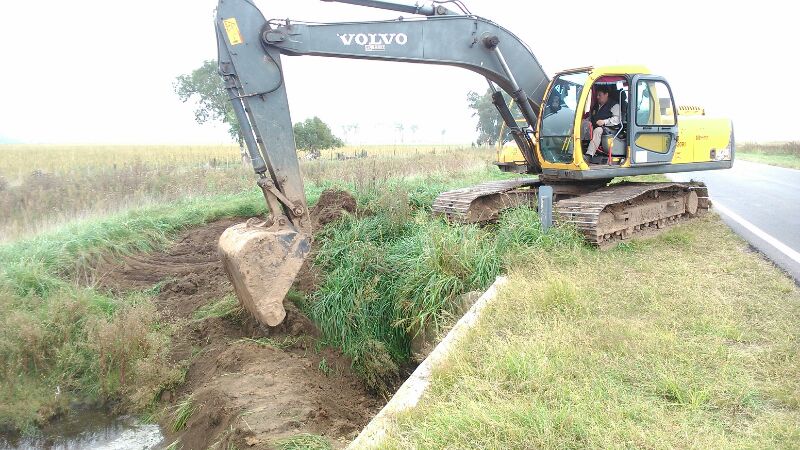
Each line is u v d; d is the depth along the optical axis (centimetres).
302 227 711
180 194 1410
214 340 743
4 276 809
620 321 570
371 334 789
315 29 730
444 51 851
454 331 586
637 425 394
